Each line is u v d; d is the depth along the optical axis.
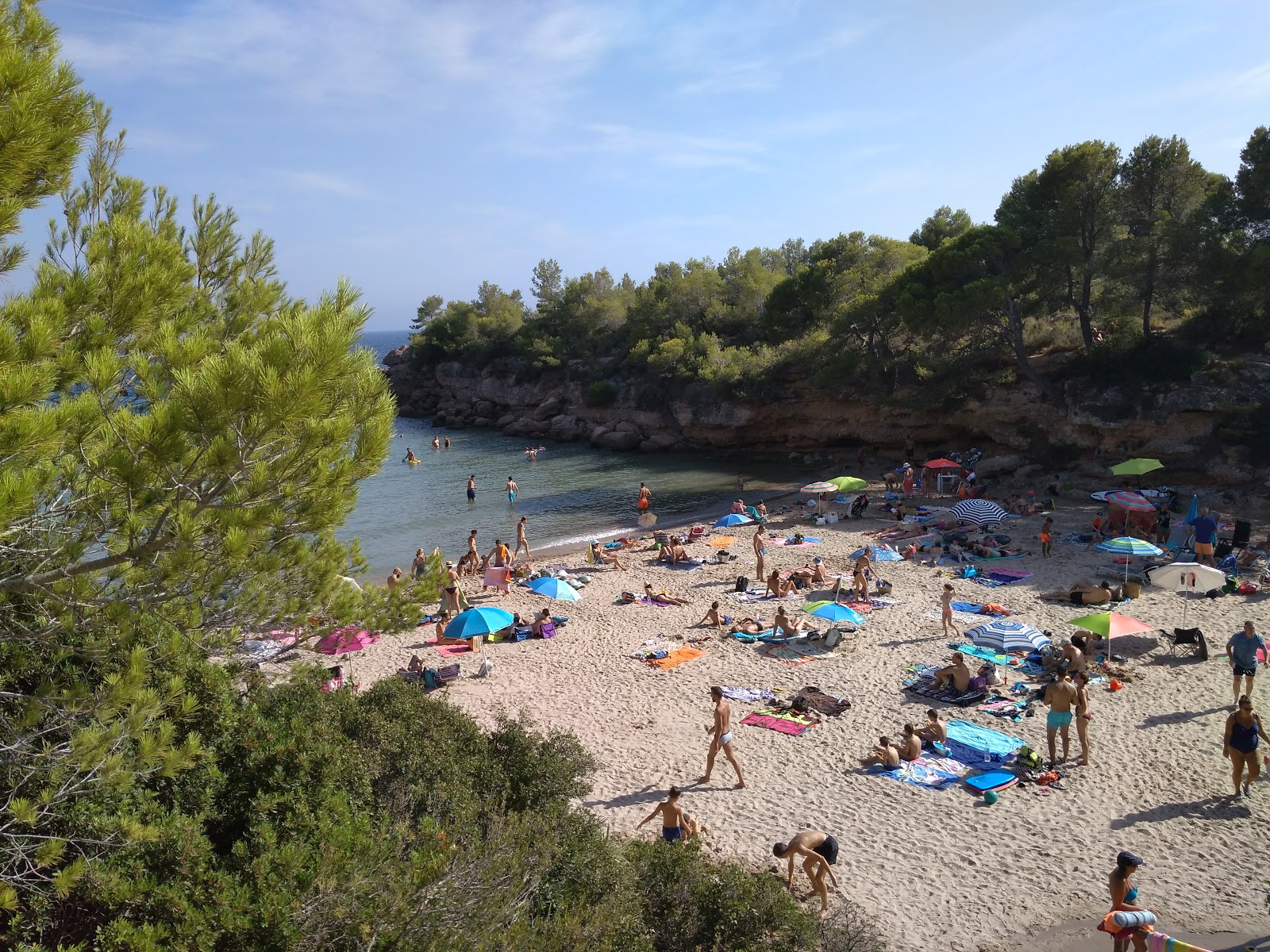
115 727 6.39
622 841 10.30
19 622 7.08
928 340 44.28
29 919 5.99
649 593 24.55
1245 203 35.72
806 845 10.28
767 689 17.02
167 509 6.78
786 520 35.47
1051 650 17.52
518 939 6.07
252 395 6.16
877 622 20.92
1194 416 35.88
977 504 27.95
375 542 36.41
